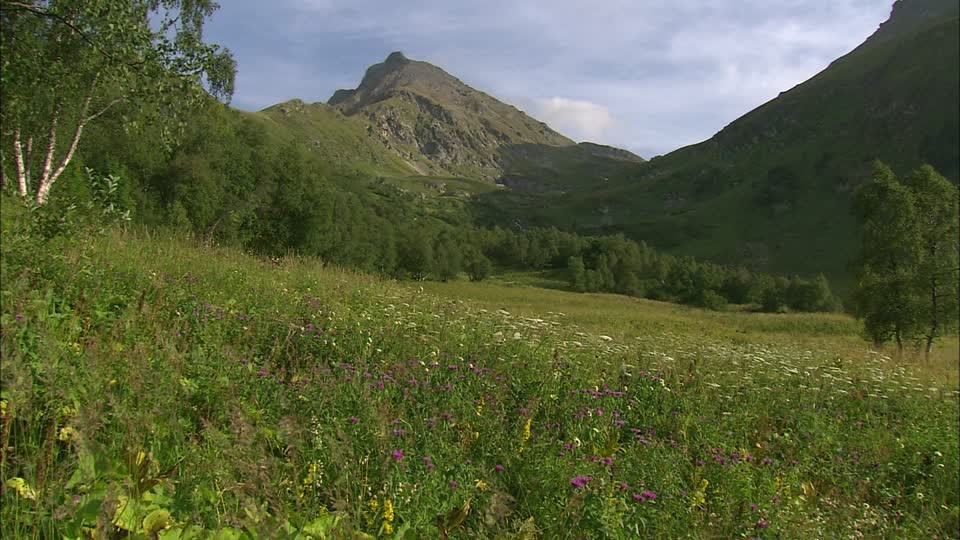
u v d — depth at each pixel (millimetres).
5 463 3430
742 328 48562
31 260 5953
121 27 14156
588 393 7141
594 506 4570
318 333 7391
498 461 5359
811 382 10703
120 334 5355
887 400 10859
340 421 4848
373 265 68312
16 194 6871
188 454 3969
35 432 3789
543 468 5117
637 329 29312
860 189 35969
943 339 37000
